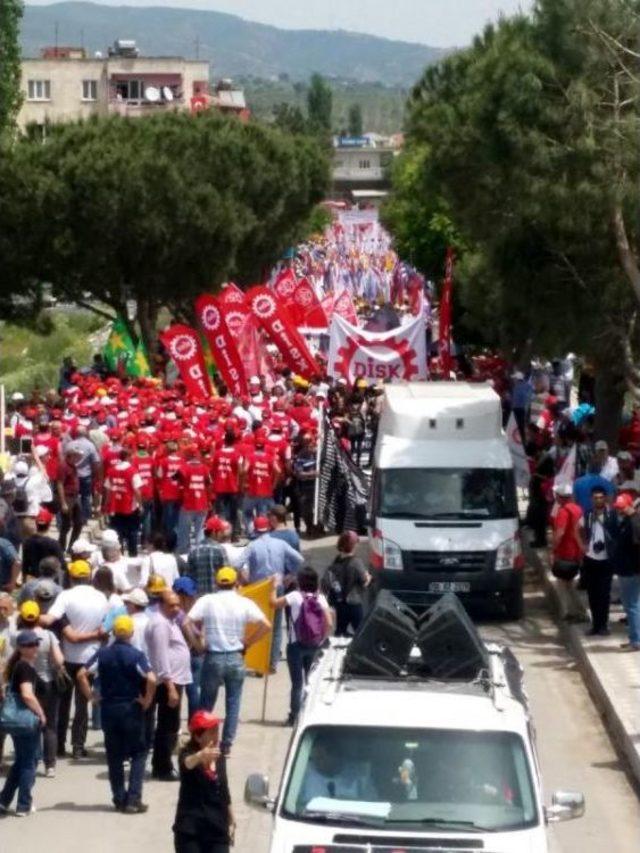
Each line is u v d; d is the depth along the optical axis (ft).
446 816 37.17
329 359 140.97
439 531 84.53
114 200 170.50
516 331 100.48
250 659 63.98
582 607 80.69
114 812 52.42
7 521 82.23
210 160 180.75
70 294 178.81
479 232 94.43
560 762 60.13
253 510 100.73
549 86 85.40
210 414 117.80
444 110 91.61
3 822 51.44
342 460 102.17
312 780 37.83
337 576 68.23
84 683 57.77
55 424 99.55
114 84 490.08
